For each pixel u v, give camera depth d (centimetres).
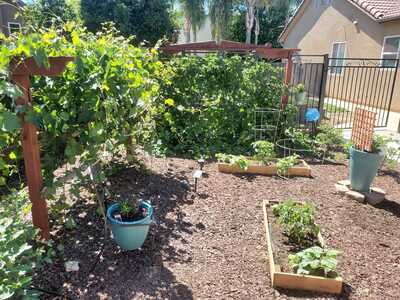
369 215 380
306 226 309
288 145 639
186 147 602
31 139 261
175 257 286
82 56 261
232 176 479
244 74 629
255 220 355
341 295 249
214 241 313
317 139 641
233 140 637
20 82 244
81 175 283
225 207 381
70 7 1800
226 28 2442
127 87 294
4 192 391
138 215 286
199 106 621
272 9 2789
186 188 424
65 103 281
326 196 425
